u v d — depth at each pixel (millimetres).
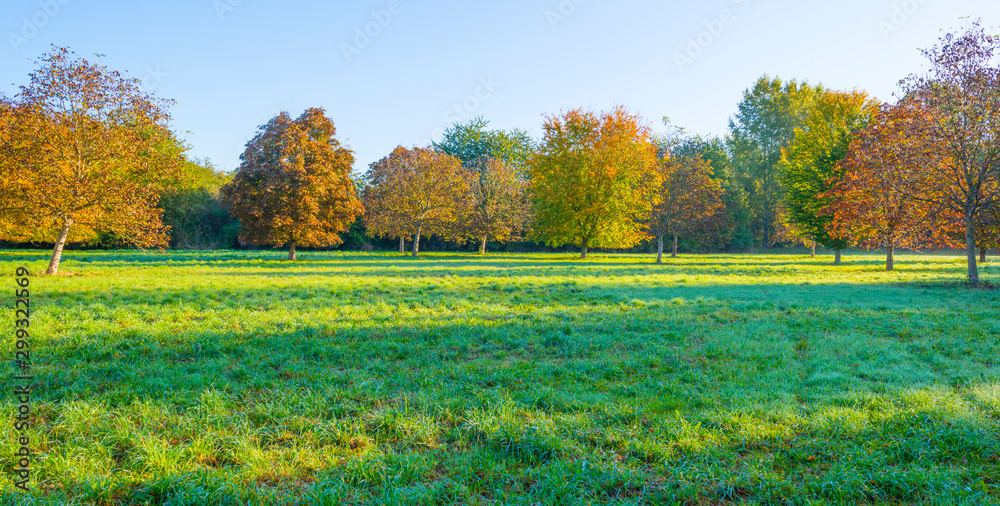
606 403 5828
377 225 53062
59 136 21156
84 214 21797
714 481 4133
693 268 31328
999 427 5078
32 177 20641
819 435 4934
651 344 8844
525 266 32250
